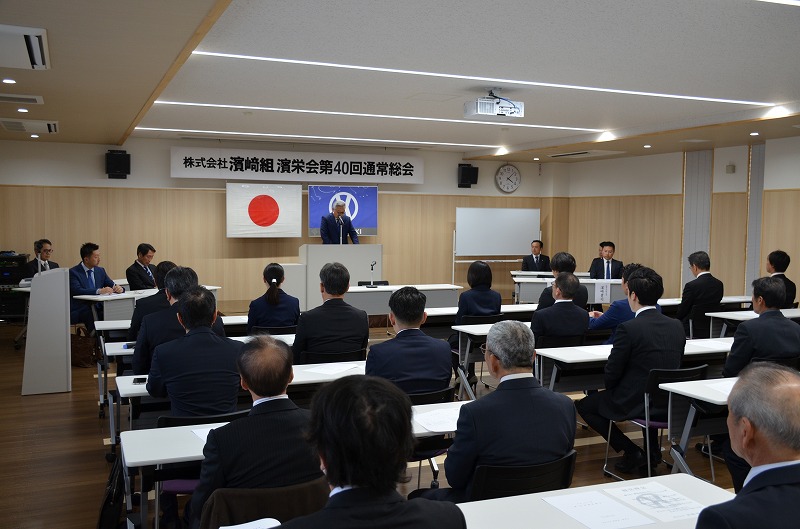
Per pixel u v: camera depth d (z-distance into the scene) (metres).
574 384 4.76
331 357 4.18
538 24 4.71
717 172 11.08
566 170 13.94
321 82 6.65
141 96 6.68
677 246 11.83
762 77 6.30
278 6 4.34
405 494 4.02
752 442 1.47
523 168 13.87
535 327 4.88
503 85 6.72
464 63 5.83
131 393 3.39
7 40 4.50
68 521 3.63
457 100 7.59
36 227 10.55
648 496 2.12
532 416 2.32
